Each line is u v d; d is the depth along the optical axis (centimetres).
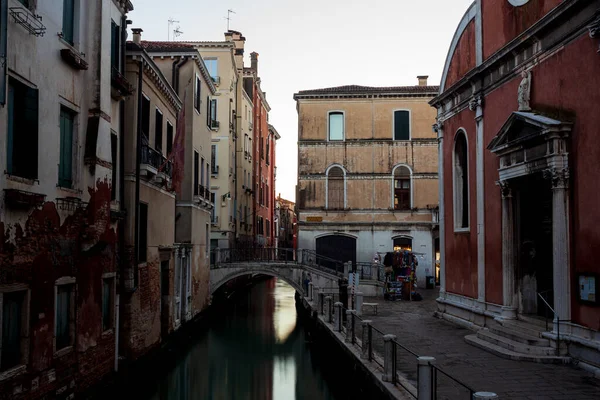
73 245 1032
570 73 1089
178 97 1998
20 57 848
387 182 3055
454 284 1702
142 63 1491
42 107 916
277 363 1714
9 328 834
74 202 1023
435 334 1456
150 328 1590
